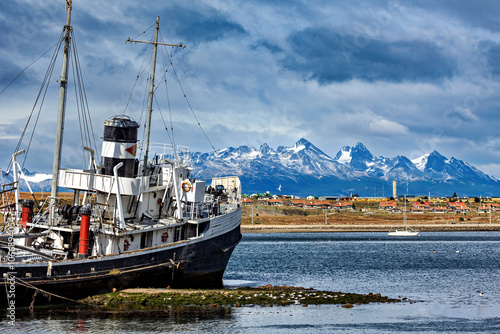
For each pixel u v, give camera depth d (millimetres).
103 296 67375
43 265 59844
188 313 65438
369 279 108750
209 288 84562
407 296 86938
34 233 67500
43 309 63219
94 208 71375
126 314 63594
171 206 79312
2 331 55469
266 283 97750
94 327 58250
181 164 82562
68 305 64875
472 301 82938
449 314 72438
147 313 64562
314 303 74688
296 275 112938
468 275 117375
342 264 139250
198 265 78688
